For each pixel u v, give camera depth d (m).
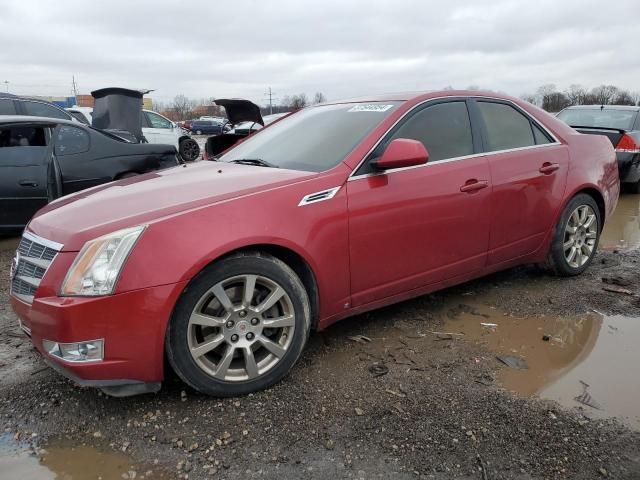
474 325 3.67
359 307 3.27
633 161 8.60
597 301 4.09
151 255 2.49
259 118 7.95
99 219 2.64
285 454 2.33
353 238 3.09
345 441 2.41
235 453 2.34
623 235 6.40
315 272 2.96
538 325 3.68
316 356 3.22
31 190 6.01
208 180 3.12
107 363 2.46
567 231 4.43
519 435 2.44
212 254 2.58
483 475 2.19
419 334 3.52
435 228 3.46
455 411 2.63
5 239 6.45
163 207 2.69
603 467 2.24
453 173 3.54
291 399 2.75
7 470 2.26
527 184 3.97
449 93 3.80
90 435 2.49
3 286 4.67
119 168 6.68
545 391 2.83
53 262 2.52
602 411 2.64
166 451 2.37
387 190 3.21
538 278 4.59
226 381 2.73
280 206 2.84
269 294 2.83
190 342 2.62
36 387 2.91
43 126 6.19
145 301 2.46
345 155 3.24
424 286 3.56
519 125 4.14
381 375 2.99
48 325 2.45
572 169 4.33
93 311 2.41
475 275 3.87
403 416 2.59
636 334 3.54
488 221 3.77
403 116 3.48
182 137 15.72
